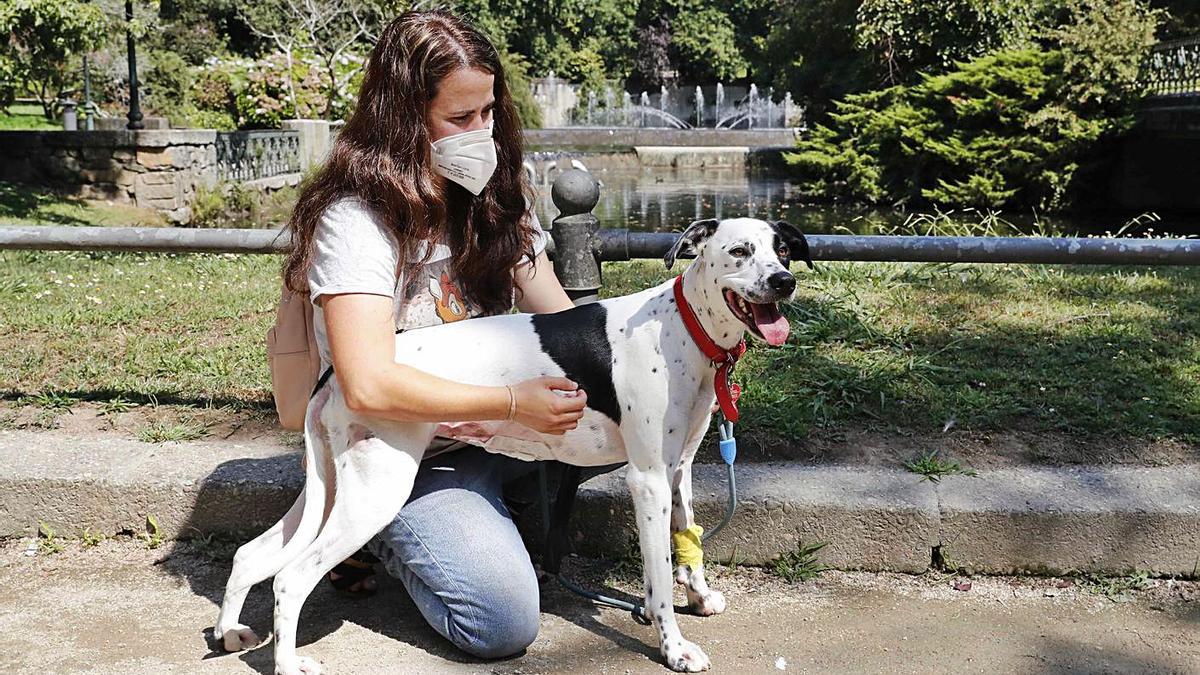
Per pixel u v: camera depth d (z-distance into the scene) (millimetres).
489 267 2928
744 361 4559
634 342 2721
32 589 3213
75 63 21891
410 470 2619
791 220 15711
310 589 2607
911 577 3283
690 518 3035
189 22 30469
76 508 3518
